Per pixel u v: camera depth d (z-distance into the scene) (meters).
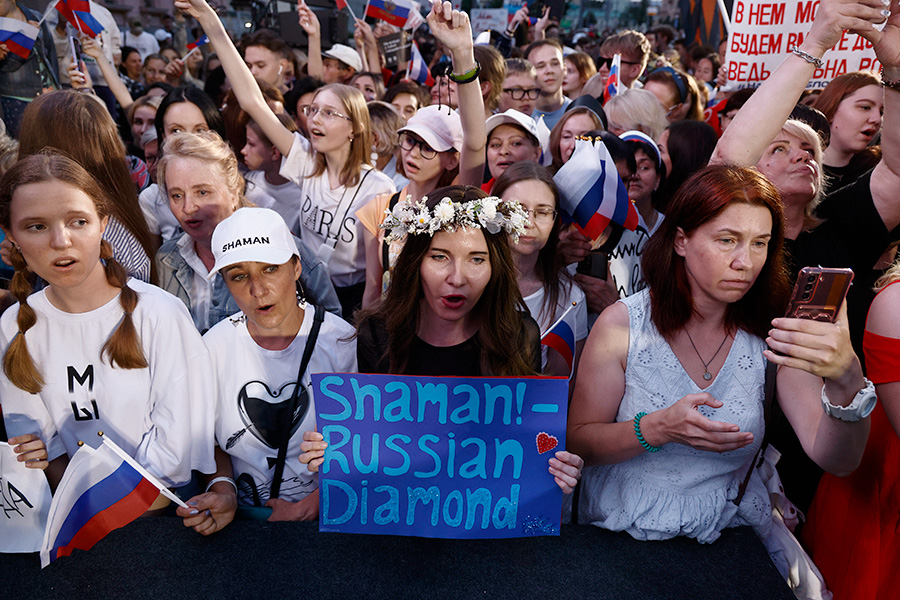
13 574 1.69
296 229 4.05
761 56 3.94
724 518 1.86
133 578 1.68
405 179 4.49
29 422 1.90
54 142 2.47
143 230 2.65
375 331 2.12
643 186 3.33
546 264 2.66
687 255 1.73
